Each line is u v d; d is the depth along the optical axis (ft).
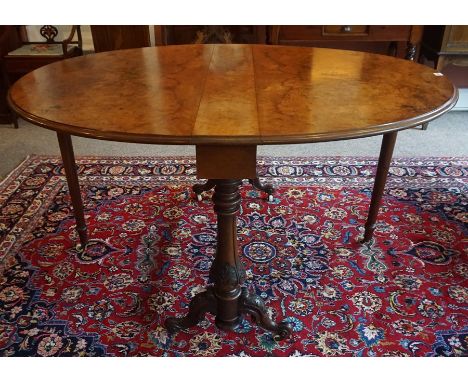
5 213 6.53
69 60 4.94
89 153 8.60
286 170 7.85
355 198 6.95
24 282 5.17
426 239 5.97
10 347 4.31
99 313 4.75
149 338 4.44
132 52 5.40
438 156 8.35
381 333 4.48
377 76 4.27
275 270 5.38
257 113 3.25
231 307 4.23
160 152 8.66
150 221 6.38
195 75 4.35
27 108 3.38
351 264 5.49
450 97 3.64
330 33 8.88
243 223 6.31
